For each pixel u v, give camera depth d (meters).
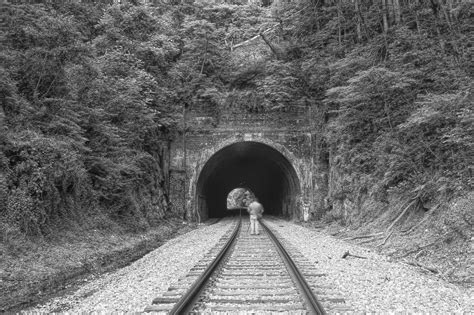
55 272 10.20
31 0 15.09
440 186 13.66
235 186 47.44
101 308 6.83
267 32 32.84
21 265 9.81
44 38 13.81
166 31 28.30
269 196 45.62
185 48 29.09
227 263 10.52
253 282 8.16
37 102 13.72
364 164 19.73
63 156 13.04
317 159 27.16
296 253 12.40
